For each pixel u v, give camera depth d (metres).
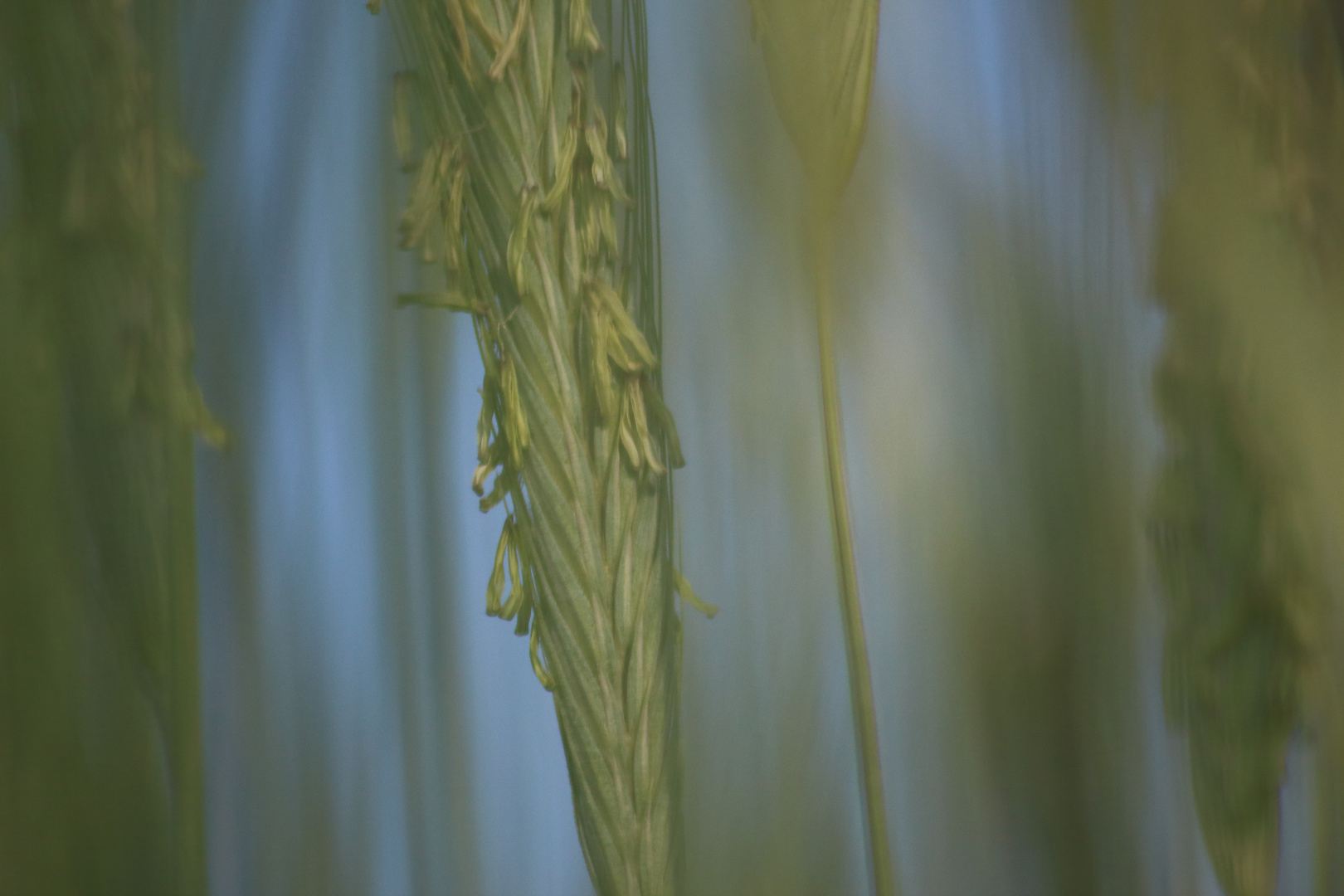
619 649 0.32
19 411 0.32
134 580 0.32
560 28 0.32
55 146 0.32
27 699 0.32
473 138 0.32
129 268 0.32
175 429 0.32
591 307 0.32
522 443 0.32
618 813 0.32
